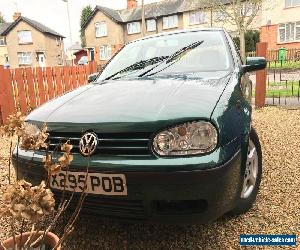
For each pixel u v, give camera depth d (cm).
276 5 2923
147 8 4112
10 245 174
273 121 610
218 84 248
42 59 4491
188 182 187
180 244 231
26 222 255
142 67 320
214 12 3083
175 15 3812
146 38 378
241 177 221
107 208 206
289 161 382
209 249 225
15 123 154
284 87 1064
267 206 279
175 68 304
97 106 229
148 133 198
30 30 4409
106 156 202
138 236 241
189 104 209
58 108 245
